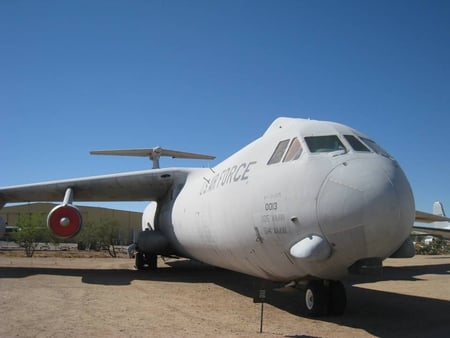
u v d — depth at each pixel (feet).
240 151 31.42
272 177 23.68
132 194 51.08
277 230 22.68
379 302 30.53
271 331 21.11
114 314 24.40
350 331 21.36
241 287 37.52
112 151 66.80
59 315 23.71
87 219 165.27
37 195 48.08
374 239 19.99
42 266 53.78
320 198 20.68
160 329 21.02
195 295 32.68
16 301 27.78
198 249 36.70
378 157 22.17
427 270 58.13
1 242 141.49
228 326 22.12
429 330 21.83
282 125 27.71
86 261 66.64
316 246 20.25
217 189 31.07
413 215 21.45
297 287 26.71
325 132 24.00
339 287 24.81
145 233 50.21
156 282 40.52
